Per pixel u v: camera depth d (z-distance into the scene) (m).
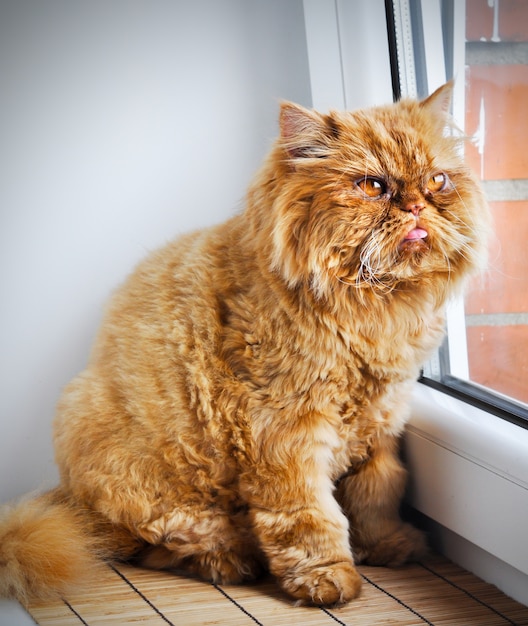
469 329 0.81
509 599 0.73
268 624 0.70
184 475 0.76
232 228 0.76
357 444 0.77
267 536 0.74
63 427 0.79
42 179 0.87
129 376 0.77
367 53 0.82
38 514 0.76
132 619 0.71
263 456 0.73
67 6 0.85
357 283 0.69
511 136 0.75
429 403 0.78
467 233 0.70
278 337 0.72
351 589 0.72
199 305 0.75
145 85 0.87
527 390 0.76
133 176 0.88
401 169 0.69
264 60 0.88
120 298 0.80
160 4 0.86
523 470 0.69
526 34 0.73
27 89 0.86
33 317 0.89
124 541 0.78
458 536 0.78
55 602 0.74
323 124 0.71
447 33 0.80
